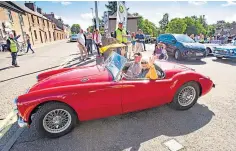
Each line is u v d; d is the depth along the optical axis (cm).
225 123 338
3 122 356
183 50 953
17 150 277
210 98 450
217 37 2014
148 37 2544
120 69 326
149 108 400
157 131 317
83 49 1014
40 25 3625
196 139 293
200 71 731
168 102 377
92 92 297
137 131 318
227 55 938
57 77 344
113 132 317
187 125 333
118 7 992
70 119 304
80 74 347
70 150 275
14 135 314
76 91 289
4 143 295
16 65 888
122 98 321
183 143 284
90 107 304
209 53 1185
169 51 1085
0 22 2006
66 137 305
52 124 296
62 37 6731
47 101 282
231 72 713
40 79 390
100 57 912
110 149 275
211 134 306
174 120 351
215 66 834
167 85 351
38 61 1034
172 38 1073
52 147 282
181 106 384
